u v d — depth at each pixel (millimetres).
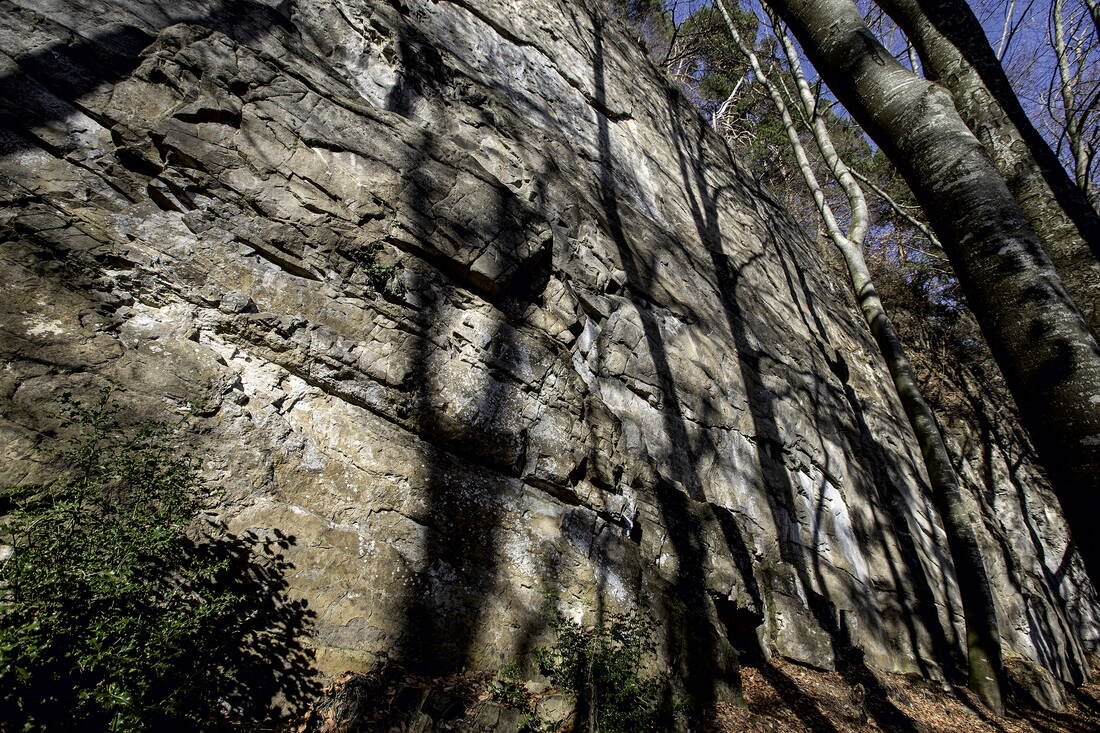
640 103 13250
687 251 11016
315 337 4598
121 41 4777
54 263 3838
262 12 5914
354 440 4520
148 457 3375
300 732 3453
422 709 3627
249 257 4594
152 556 3129
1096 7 5543
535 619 4676
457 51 8812
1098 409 1438
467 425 5004
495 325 5594
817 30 2354
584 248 7926
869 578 9758
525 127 8844
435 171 5832
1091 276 1865
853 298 18078
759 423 9516
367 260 5062
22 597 2594
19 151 4047
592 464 5809
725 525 6945
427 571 4398
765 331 11539
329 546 4098
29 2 4484
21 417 3348
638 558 5633
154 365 3918
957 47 2352
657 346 8406
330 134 5281
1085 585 14969
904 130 2049
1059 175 2098
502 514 4953
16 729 2475
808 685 6547
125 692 2604
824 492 10031
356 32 6855
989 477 15094
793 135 7309
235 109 4832
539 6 11617
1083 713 9891
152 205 4418
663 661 5035
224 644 3311
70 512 2922
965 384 17031
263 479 4031
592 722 3885
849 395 13055
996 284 1714
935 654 9680
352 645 3908
